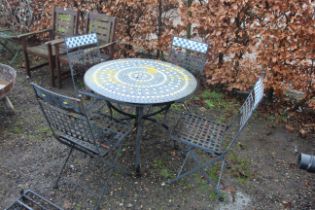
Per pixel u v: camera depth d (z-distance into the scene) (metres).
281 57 4.23
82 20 5.46
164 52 5.23
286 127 4.37
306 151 3.98
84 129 2.75
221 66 4.78
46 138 3.90
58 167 3.48
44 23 5.73
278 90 4.43
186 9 4.72
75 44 4.29
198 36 4.87
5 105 4.43
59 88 4.95
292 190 3.40
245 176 3.53
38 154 3.65
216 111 4.63
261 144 4.06
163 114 4.47
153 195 3.21
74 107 2.54
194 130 3.37
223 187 3.37
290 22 4.07
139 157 3.37
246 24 4.41
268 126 4.41
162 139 4.00
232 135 4.17
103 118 3.45
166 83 3.43
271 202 3.24
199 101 4.82
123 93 3.18
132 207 3.06
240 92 4.98
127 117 4.16
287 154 3.92
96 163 3.56
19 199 3.04
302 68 4.26
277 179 3.53
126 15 5.20
